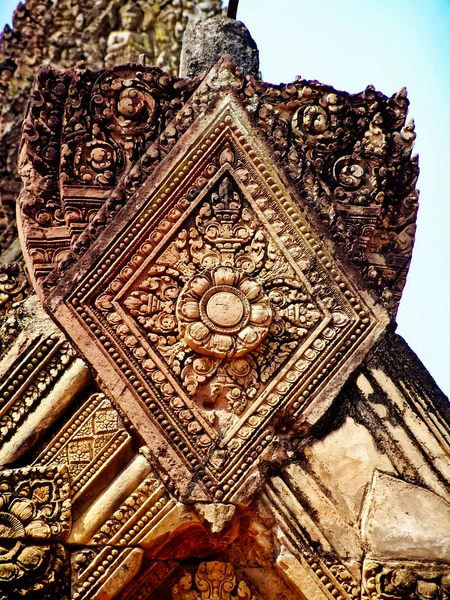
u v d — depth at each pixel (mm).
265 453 4676
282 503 4637
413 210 5020
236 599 4723
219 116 4914
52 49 6859
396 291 4965
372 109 5062
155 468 4629
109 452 4617
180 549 4715
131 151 4883
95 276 4727
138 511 4574
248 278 4785
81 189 4816
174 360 4707
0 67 6750
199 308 4719
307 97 5023
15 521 4457
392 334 4867
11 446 4566
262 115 4953
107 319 4707
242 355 4730
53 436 4621
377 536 4602
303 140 4980
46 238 4793
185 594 4719
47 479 4539
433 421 4762
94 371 4668
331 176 4977
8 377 4621
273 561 4641
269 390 4723
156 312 4738
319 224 4883
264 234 4855
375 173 5000
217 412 4699
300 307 4809
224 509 4598
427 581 4539
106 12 7027
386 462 4707
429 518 4633
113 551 4551
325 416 4738
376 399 4777
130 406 4656
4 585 4410
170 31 7129
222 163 4883
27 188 4836
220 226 4828
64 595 4484
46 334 4680
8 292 4770
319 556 4590
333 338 4801
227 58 5000
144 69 4949
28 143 4836
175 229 4801
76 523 4543
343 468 4691
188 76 5430
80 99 4883
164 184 4824
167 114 4930
